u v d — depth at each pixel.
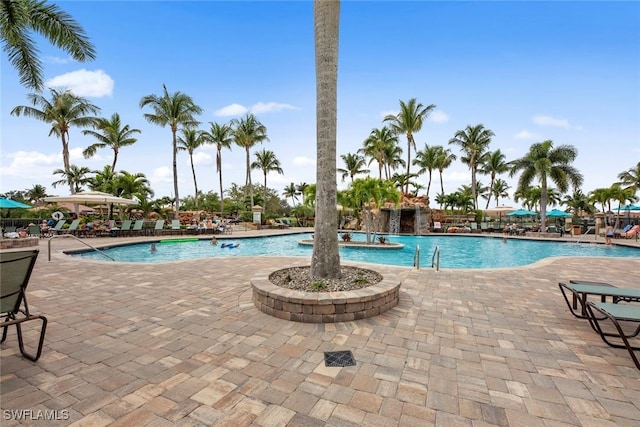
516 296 5.27
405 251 15.75
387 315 4.22
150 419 2.02
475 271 7.50
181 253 14.35
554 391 2.41
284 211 46.81
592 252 15.02
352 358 2.95
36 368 2.67
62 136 23.44
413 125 30.95
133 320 3.95
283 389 2.40
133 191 25.42
